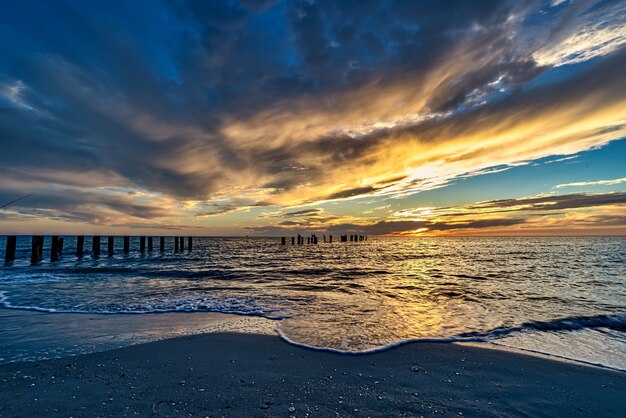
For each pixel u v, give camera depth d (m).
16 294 9.56
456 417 2.93
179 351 4.65
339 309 7.61
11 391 3.31
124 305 7.98
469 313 7.21
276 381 3.64
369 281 13.27
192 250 44.12
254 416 2.86
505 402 3.23
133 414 2.87
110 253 30.56
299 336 5.41
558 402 3.25
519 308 7.80
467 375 3.89
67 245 51.38
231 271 16.97
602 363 4.32
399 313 7.19
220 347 4.83
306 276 15.12
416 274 15.86
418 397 3.30
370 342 5.11
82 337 5.34
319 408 3.03
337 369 4.03
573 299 9.07
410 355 4.56
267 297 9.19
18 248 42.91
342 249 49.47
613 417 2.98
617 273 16.23
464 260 26.30
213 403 3.10
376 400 3.22
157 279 13.77
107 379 3.65
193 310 7.47
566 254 34.59
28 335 5.45
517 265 21.22
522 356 4.56
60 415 2.84
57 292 9.97
